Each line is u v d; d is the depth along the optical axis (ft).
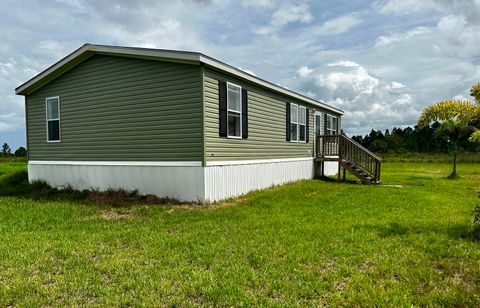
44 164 34.96
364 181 41.32
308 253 13.39
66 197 29.89
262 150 34.40
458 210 22.86
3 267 12.42
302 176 44.32
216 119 26.68
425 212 22.13
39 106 35.12
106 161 30.35
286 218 20.34
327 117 54.80
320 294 9.85
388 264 12.18
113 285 10.64
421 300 9.39
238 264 12.34
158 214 22.09
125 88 28.78
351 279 10.83
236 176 29.45
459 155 97.14
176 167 26.48
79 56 30.12
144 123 27.94
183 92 25.86
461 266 12.01
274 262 12.46
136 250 14.30
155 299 9.60
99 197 28.43
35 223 19.85
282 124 38.91
